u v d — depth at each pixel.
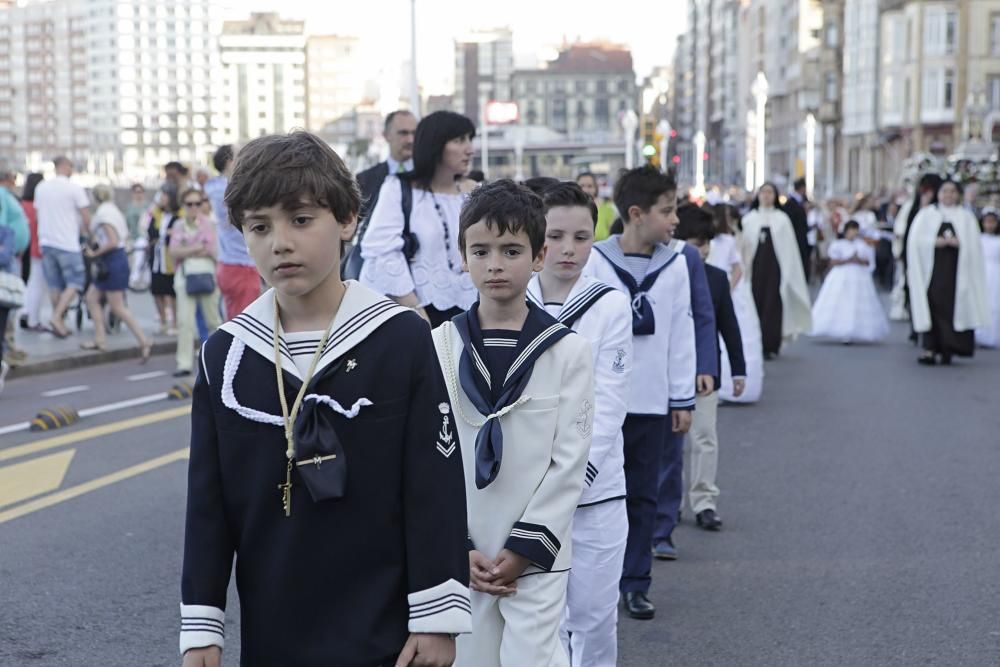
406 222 6.40
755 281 16.48
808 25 95.06
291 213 2.75
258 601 2.81
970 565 6.84
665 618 5.98
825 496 8.53
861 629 5.80
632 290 5.69
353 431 2.78
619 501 4.63
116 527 7.53
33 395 12.95
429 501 2.83
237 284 12.51
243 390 2.80
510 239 3.90
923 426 11.30
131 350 16.19
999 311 18.22
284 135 2.84
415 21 32.28
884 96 77.81
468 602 2.86
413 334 2.86
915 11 72.94
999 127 56.50
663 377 5.74
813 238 31.69
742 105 123.44
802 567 6.83
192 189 14.02
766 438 10.73
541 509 3.81
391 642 2.80
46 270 17.02
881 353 17.41
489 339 3.96
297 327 2.86
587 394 3.93
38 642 5.59
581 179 13.59
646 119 50.28
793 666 5.34
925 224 15.98
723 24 136.00
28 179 18.02
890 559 6.97
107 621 5.88
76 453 9.76
